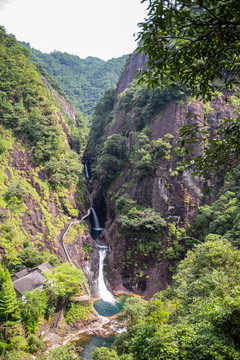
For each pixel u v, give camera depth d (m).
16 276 34.75
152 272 44.72
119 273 47.34
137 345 13.24
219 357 7.98
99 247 53.91
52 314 33.50
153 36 6.13
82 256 49.53
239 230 32.25
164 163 51.25
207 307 10.73
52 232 47.53
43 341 29.61
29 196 47.97
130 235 48.56
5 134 52.56
